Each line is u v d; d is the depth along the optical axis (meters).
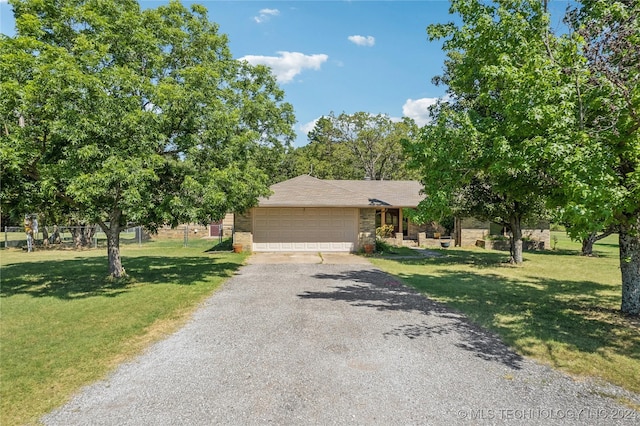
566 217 5.88
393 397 4.19
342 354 5.45
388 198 23.00
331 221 19.20
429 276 12.48
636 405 4.07
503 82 7.29
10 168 8.74
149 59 10.95
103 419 3.73
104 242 26.39
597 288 10.68
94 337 6.18
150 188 10.03
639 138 5.68
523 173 7.60
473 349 5.70
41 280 11.55
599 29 6.02
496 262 16.34
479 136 7.54
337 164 46.06
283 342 5.95
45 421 3.70
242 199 11.78
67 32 10.45
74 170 8.86
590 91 6.09
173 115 10.27
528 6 7.68
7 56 8.76
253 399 4.13
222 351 5.57
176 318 7.31
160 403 4.04
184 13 12.70
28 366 5.00
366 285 10.77
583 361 5.27
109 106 9.02
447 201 7.92
